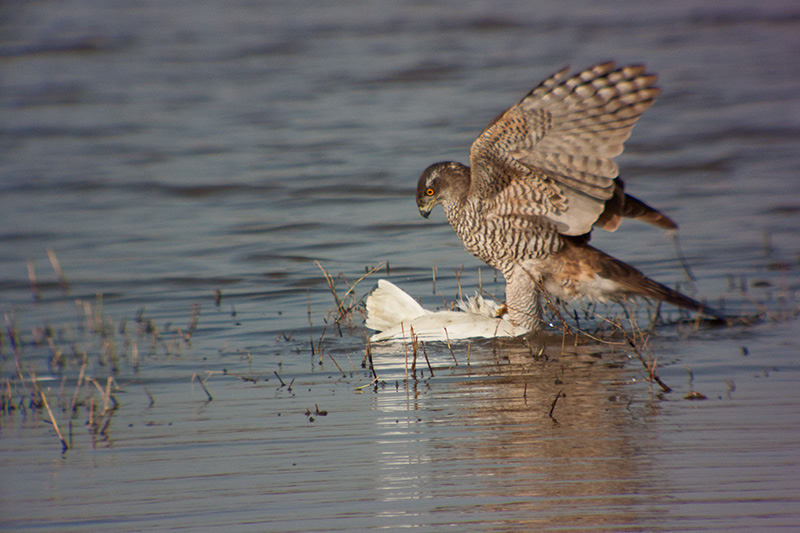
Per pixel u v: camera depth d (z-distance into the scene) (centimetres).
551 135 1020
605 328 1165
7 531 664
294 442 813
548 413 866
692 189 1967
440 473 739
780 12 4928
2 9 5531
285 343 1142
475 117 2764
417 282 1403
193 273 1494
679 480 711
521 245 1085
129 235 1756
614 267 1095
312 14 5344
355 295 1304
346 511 680
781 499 675
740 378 938
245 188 2102
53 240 1738
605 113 998
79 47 4325
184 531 659
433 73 3562
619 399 897
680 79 3366
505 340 1124
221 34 4675
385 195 2006
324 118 2886
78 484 739
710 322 1155
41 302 1362
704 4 5391
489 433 820
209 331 1197
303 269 1503
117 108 3125
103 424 873
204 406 916
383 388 959
